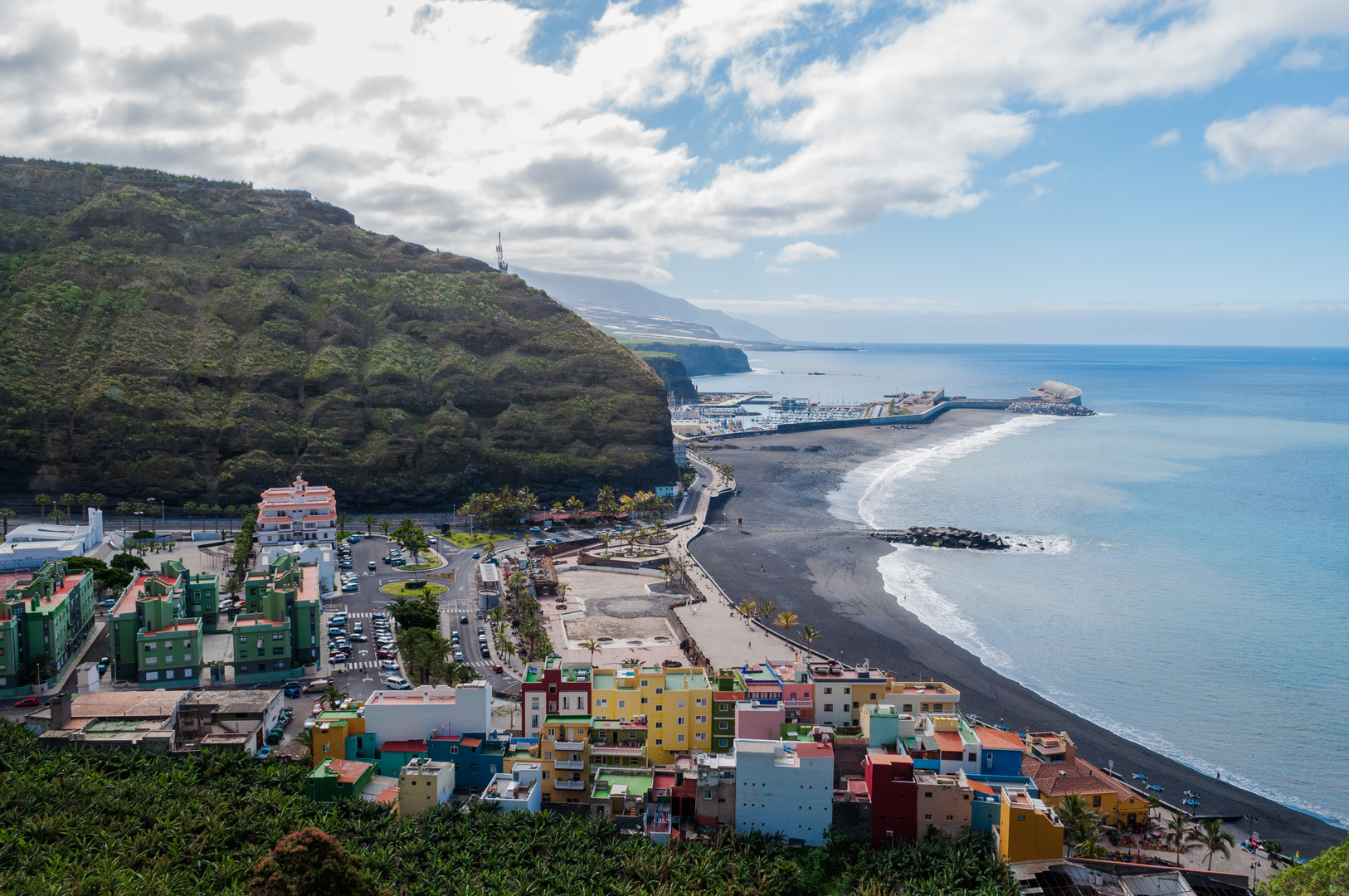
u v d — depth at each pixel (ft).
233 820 367.04
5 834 339.98
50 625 575.38
